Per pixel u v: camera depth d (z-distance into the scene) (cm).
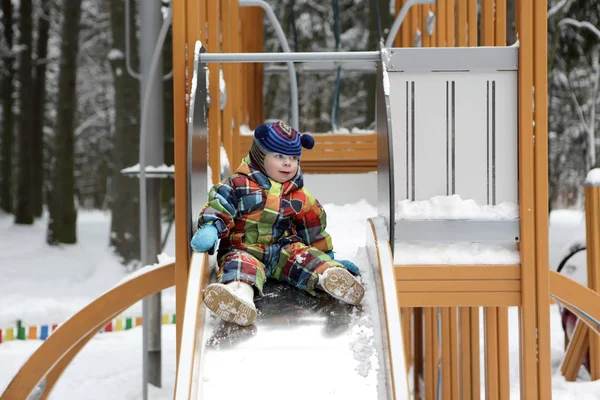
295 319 231
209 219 246
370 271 262
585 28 991
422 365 517
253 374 206
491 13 319
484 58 271
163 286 282
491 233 271
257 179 264
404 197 272
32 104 1566
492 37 319
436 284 271
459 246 274
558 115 1243
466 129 272
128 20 500
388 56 270
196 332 209
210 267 250
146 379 449
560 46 1025
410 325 523
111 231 1131
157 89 510
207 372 207
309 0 1290
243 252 253
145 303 452
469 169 272
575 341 502
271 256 259
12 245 1384
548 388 267
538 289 270
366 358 212
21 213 1579
